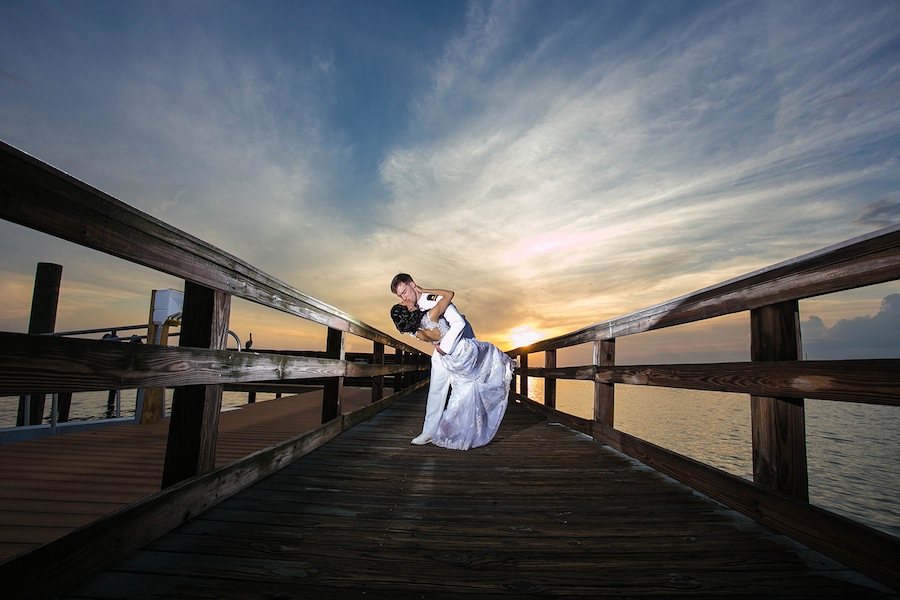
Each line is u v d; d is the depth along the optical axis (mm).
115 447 3633
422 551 1738
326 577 1503
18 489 2473
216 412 2172
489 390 4047
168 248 1740
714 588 1457
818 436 24109
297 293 3062
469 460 3402
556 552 1746
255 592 1391
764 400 2018
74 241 1307
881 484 12406
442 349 3736
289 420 5699
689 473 2572
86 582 1395
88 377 1331
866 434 24969
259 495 2385
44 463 3082
